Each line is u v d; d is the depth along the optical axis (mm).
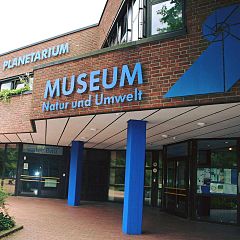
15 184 18438
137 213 8742
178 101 6941
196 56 6828
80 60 8570
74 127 10875
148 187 17969
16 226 8742
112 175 19188
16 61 18016
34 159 18844
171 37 7195
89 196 18953
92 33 15445
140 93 7406
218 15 6707
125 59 7742
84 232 8797
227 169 12062
